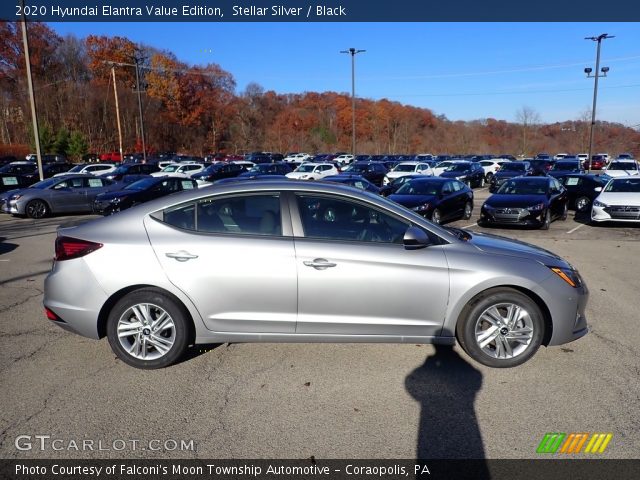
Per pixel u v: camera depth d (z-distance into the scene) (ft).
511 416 11.12
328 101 290.97
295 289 12.92
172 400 11.87
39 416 11.16
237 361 13.99
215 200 13.42
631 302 19.99
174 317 13.14
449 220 46.91
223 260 12.88
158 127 237.25
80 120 210.59
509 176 89.66
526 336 13.35
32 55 220.64
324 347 14.94
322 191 13.48
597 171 155.12
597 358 14.17
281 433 10.53
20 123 206.08
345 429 10.66
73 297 13.12
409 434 10.48
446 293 13.08
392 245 13.20
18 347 15.11
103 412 11.34
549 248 33.35
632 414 11.18
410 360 14.01
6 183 65.92
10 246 34.32
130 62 236.02
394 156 192.65
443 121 300.61
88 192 56.18
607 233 40.42
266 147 247.09
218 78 260.42
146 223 13.34
